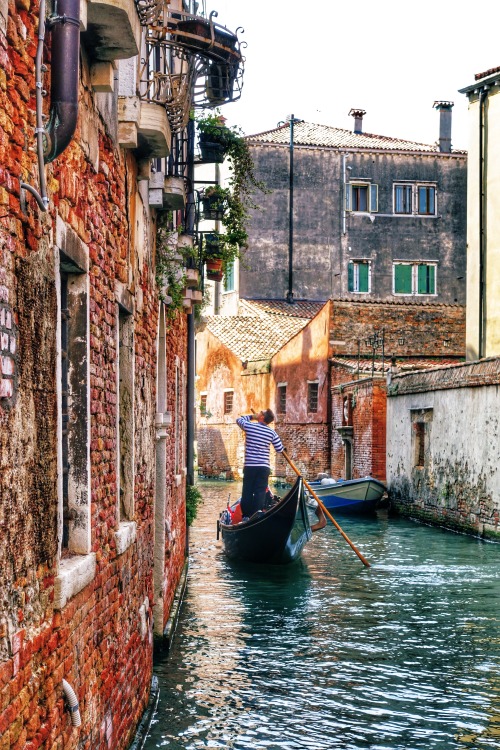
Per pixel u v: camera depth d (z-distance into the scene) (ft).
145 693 21.57
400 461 76.95
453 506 65.62
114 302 16.88
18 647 9.36
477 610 37.06
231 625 33.83
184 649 29.99
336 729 22.74
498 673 27.94
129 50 13.83
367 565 48.19
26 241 9.76
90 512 13.85
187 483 49.47
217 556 51.03
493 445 59.16
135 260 20.01
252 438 48.29
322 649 30.53
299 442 99.96
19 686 9.41
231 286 122.83
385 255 116.26
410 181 116.37
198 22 20.40
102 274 15.37
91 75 13.98
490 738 22.38
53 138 10.80
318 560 50.44
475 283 81.10
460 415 64.80
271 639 31.73
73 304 13.65
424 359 95.14
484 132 80.18
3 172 8.89
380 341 94.22
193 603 37.91
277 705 24.45
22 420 9.54
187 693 25.03
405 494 75.51
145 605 21.49
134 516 19.29
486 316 80.18
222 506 81.25
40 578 10.39
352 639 32.04
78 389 13.65
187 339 49.96
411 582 43.47
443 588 41.93
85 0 11.95
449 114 117.91
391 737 22.38
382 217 116.16
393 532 64.90
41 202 9.81
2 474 8.79
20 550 9.46
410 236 116.37
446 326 95.76
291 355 102.22
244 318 117.50
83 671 13.00
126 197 18.44
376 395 81.61
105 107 15.52
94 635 14.01
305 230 115.65
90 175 14.07
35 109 10.19
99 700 14.43
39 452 10.31
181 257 30.14
